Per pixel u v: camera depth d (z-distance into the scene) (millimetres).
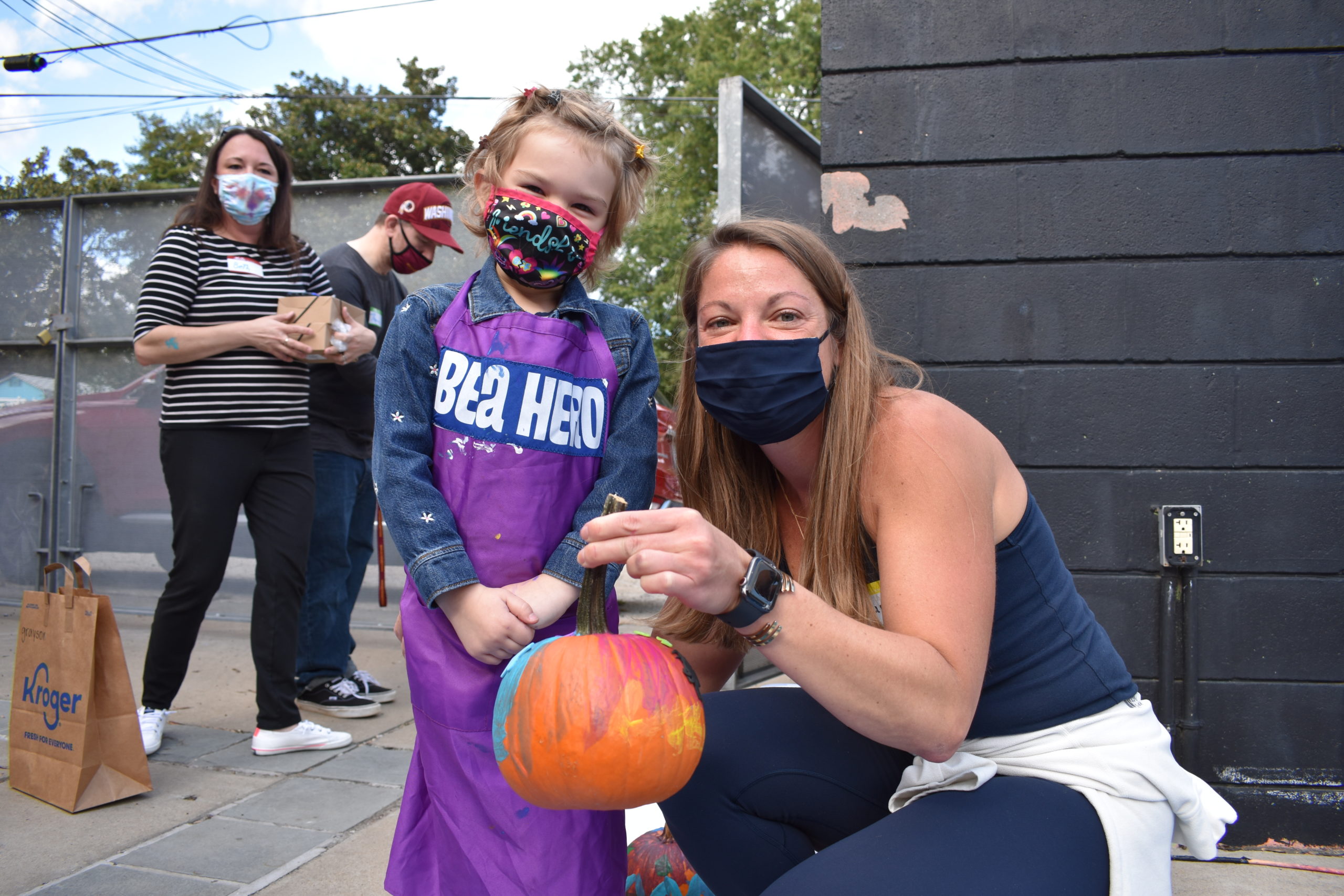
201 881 1991
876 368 1405
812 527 1365
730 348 1335
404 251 3598
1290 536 2248
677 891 1610
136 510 5238
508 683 1140
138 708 3010
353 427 3471
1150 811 1258
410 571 1349
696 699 1140
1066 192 2336
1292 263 2266
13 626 4789
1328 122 2254
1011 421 2352
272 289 2906
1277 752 2238
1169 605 2256
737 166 3525
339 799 2521
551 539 1439
